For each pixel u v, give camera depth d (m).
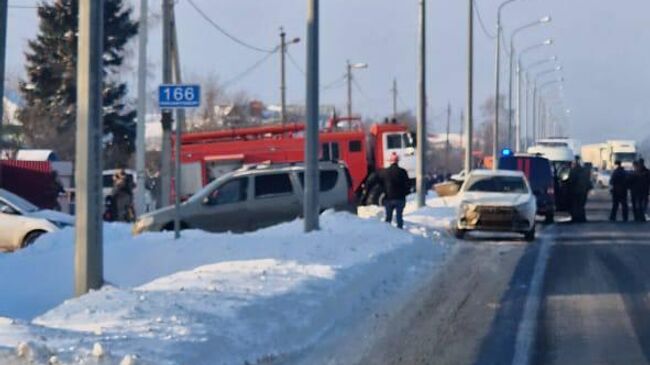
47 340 33.12
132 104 196.00
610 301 54.53
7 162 130.50
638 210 126.75
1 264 67.19
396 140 158.38
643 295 57.00
